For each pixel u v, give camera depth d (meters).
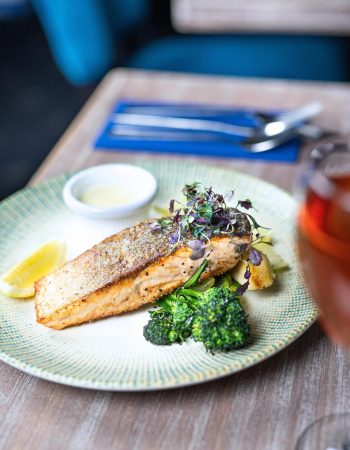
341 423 0.38
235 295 0.44
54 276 0.47
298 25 1.27
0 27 2.19
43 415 0.40
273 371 0.42
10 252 0.53
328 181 0.33
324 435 0.37
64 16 1.19
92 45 1.21
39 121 1.69
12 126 1.67
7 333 0.44
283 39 1.23
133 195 0.57
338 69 1.12
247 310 0.46
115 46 1.23
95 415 0.40
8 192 1.40
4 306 0.47
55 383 0.42
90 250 0.48
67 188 0.56
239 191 0.58
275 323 0.44
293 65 1.14
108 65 1.24
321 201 0.33
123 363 0.41
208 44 1.23
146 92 0.85
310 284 0.35
